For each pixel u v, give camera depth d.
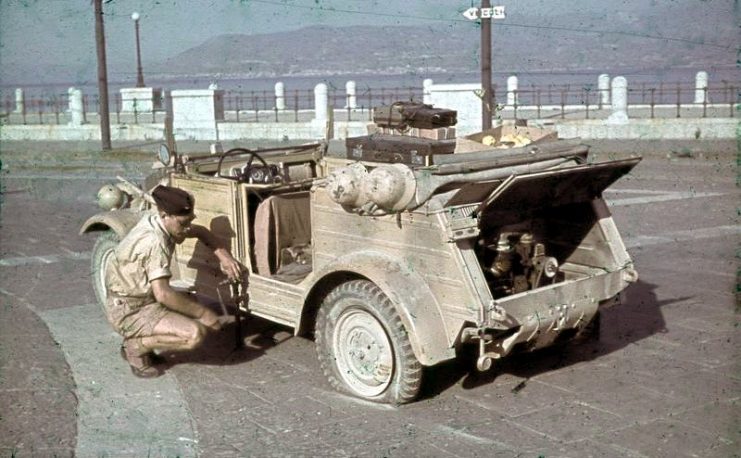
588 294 5.20
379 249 5.02
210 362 5.88
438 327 4.70
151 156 19.97
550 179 4.95
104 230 7.00
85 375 5.64
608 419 4.76
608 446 4.39
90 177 16.66
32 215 12.29
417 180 4.71
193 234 5.98
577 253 5.74
